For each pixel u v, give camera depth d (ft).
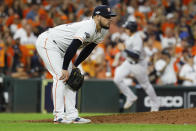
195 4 214.90
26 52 160.45
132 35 132.16
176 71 159.94
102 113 142.51
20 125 77.00
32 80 144.87
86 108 144.56
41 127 71.97
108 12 76.07
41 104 144.15
